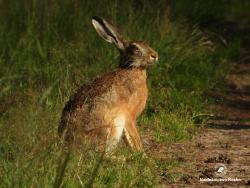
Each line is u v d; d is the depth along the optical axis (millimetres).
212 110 22922
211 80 25938
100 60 22594
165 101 21656
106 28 17828
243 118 22641
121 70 17062
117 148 16109
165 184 14812
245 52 30828
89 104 16047
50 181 13109
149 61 17297
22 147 13758
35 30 23875
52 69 21531
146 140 18500
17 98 17609
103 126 15969
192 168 16125
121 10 25797
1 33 23531
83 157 14758
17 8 24797
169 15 27328
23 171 13055
